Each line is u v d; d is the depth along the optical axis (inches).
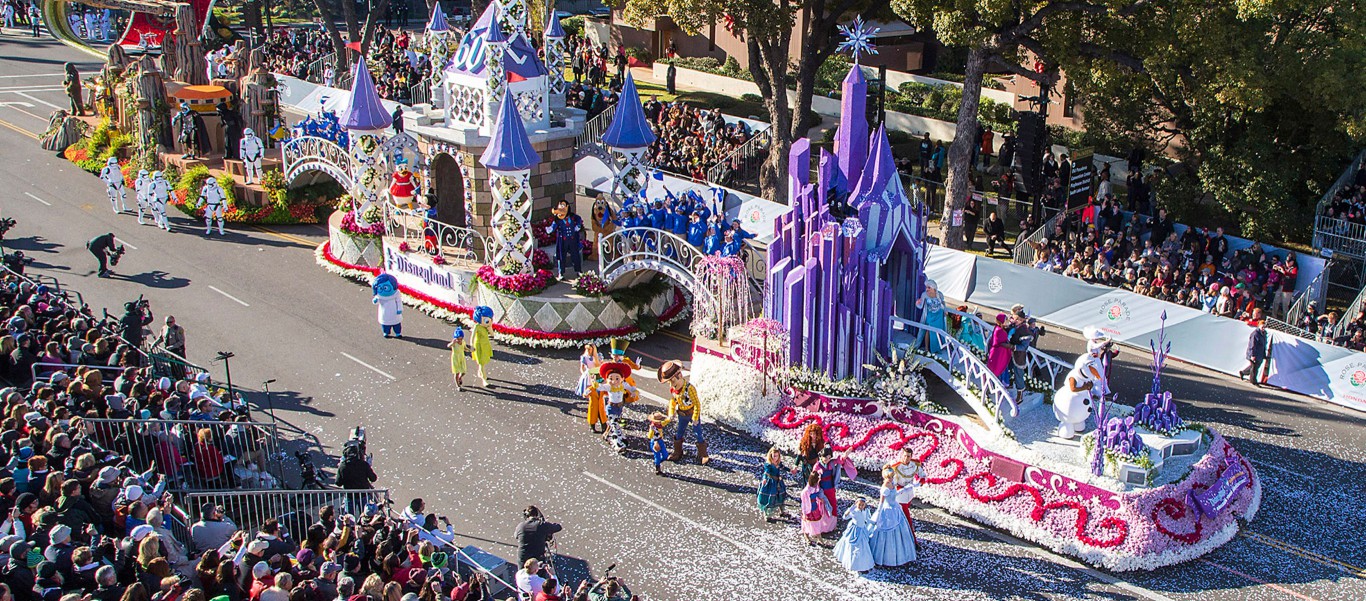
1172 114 1435.8
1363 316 1023.0
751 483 839.7
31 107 1991.9
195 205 1419.8
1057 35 1197.7
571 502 812.0
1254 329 995.3
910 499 746.2
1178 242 1197.7
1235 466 801.6
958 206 1293.1
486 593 621.9
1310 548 759.7
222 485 762.8
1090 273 1160.8
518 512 799.1
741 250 1041.5
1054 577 729.6
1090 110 1406.3
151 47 2461.9
